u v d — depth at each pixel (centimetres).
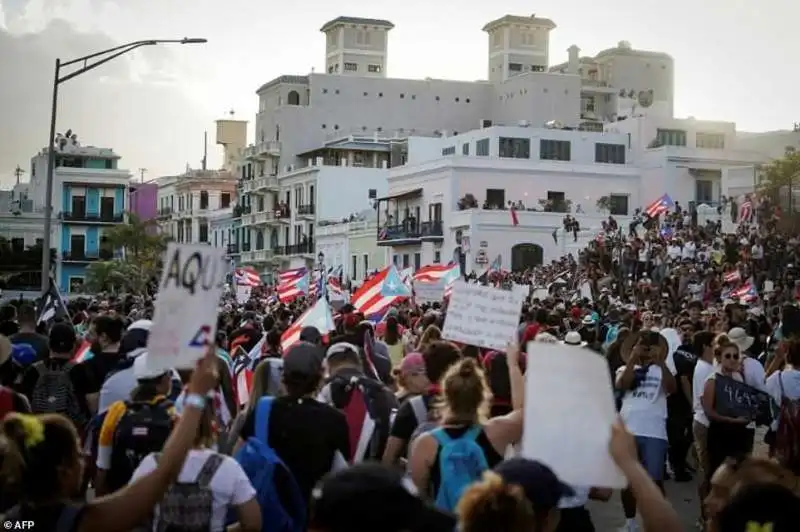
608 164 7475
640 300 3966
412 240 7381
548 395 539
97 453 891
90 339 1445
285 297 4000
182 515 679
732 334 1523
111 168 10088
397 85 9975
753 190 6488
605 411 539
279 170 9881
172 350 595
